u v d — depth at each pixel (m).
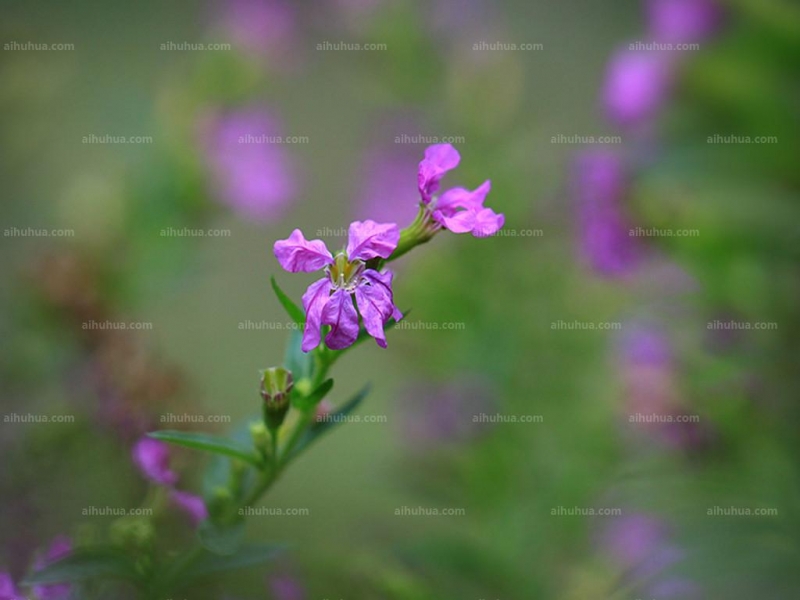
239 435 0.17
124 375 0.20
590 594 0.23
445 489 0.25
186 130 0.24
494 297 0.26
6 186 0.25
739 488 0.22
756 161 0.22
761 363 0.23
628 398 0.24
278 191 0.25
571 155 0.26
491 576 0.23
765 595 0.22
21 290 0.23
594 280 0.26
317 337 0.15
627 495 0.23
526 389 0.26
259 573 0.19
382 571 0.21
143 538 0.16
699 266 0.23
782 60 0.22
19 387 0.23
